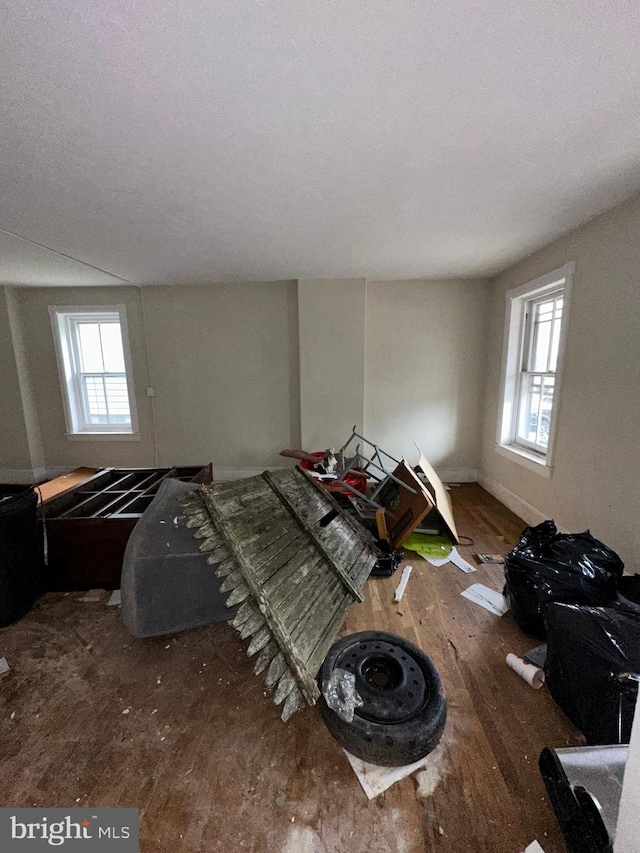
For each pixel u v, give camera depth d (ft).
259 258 9.68
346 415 12.57
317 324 12.14
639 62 3.47
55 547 6.59
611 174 5.57
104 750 3.90
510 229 7.73
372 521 8.75
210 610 5.52
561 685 4.24
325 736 4.05
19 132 4.48
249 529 5.19
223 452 13.48
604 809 2.77
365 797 3.44
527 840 3.11
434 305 12.33
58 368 13.21
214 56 3.41
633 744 2.02
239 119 4.31
